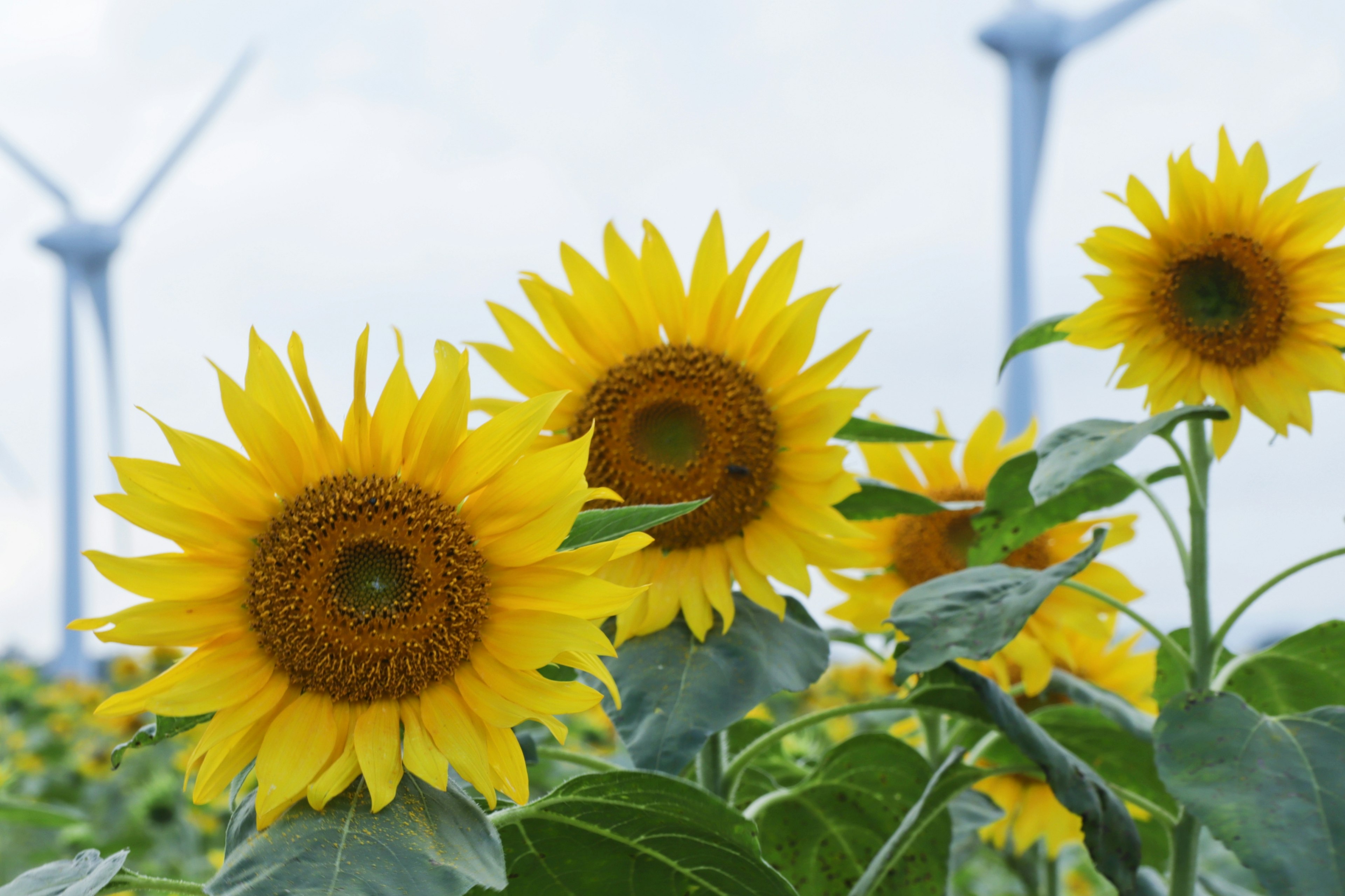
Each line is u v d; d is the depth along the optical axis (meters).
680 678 1.34
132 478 1.22
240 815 1.21
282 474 1.23
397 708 1.23
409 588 1.23
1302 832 1.27
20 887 1.22
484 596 1.24
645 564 1.40
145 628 1.21
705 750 1.40
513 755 1.22
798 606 1.41
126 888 1.22
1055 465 1.41
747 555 1.41
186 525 1.22
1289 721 1.32
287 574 1.22
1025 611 1.37
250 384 1.24
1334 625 1.41
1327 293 1.42
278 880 1.16
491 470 1.25
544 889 1.30
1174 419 1.39
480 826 1.21
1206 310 1.43
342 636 1.22
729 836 1.27
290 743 1.21
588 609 1.24
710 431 1.41
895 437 1.47
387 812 1.20
